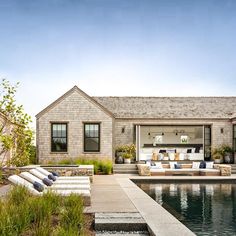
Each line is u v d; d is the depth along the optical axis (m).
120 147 24.67
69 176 16.19
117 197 12.22
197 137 28.50
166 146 28.25
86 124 23.52
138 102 26.97
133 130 25.23
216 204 12.86
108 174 21.53
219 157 24.86
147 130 28.39
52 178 13.29
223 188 17.02
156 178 18.92
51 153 23.16
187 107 26.53
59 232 6.32
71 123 23.36
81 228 7.41
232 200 13.70
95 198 12.00
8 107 13.94
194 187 17.38
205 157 25.88
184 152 27.34
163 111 25.94
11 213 7.29
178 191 16.02
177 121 25.38
